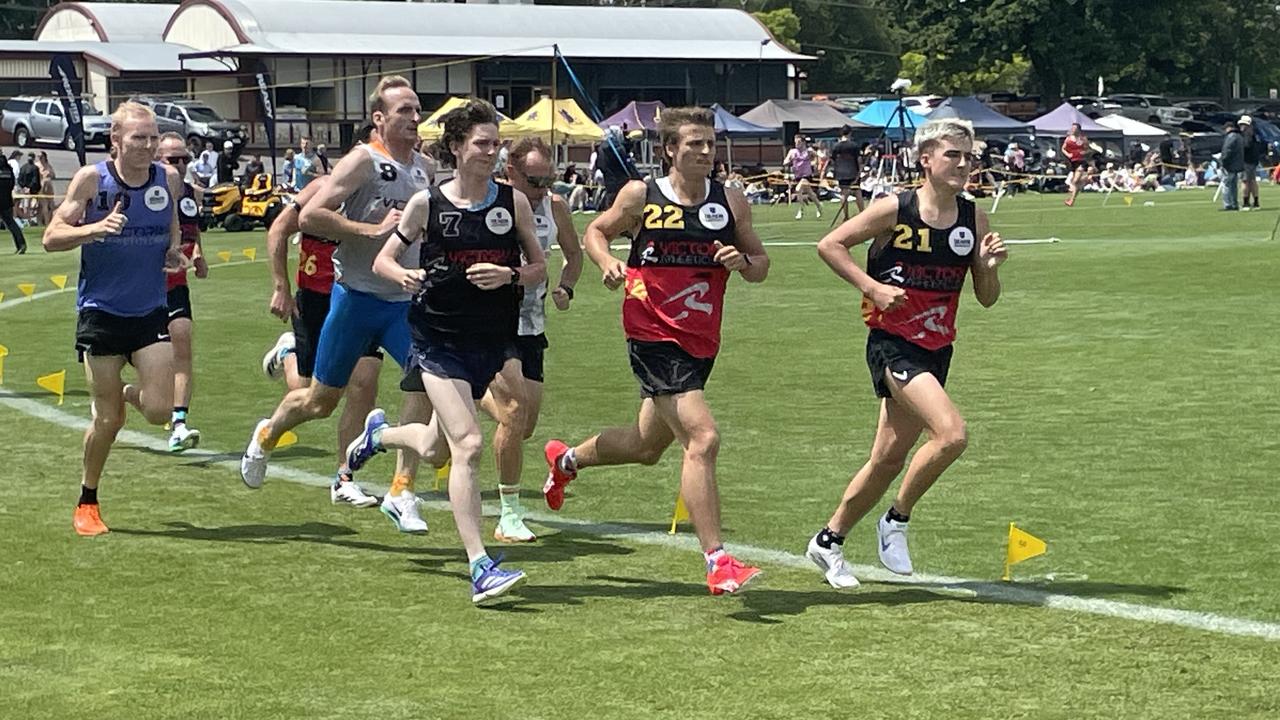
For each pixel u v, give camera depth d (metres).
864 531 8.25
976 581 7.18
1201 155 59.78
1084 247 27.61
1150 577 7.16
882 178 45.31
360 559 7.71
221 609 6.75
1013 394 12.55
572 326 18.11
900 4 80.25
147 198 8.19
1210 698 5.50
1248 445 10.34
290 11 56.38
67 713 5.40
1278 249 25.78
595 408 12.40
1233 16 84.69
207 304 20.92
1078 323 17.08
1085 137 53.75
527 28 58.75
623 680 5.75
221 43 55.91
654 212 6.96
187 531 8.31
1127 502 8.76
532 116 44.38
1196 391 12.52
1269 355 14.33
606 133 27.19
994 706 5.44
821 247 6.96
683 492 6.91
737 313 18.84
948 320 7.04
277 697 5.56
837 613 6.67
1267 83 91.44
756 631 6.40
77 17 60.81
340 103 55.72
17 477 9.80
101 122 49.66
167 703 5.50
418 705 5.47
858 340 16.27
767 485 9.44
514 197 7.12
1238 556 7.52
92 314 8.15
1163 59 82.50
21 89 54.84
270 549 7.90
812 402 12.48
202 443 11.08
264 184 38.47
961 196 7.02
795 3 94.31
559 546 8.05
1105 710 5.39
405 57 56.00
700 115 6.93
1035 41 76.62
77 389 13.55
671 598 6.96
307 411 8.85
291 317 9.53
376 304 8.55
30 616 6.61
